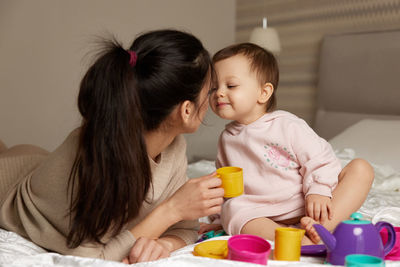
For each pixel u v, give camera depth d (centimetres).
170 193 121
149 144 104
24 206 108
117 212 93
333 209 119
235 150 146
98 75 89
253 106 142
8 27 341
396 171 209
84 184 90
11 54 344
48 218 103
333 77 335
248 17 445
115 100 88
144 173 95
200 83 98
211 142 303
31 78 353
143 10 408
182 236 116
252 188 139
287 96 396
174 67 93
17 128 351
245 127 143
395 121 255
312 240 107
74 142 99
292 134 135
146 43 95
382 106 303
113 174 90
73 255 95
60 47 363
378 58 303
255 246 89
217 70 143
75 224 93
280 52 400
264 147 139
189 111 99
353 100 321
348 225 83
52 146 367
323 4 360
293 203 131
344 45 327
